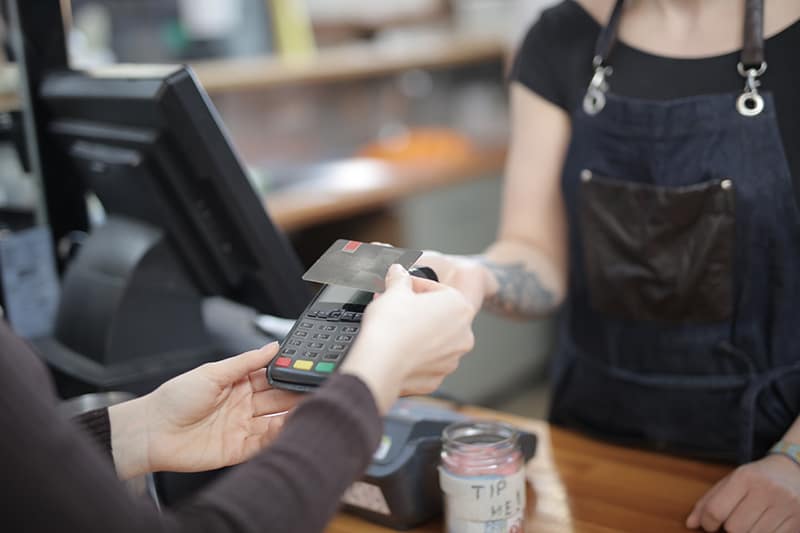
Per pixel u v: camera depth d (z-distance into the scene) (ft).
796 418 4.27
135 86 4.30
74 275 5.07
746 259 4.31
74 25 10.72
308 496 2.35
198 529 2.24
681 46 4.47
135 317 4.79
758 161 4.22
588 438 4.70
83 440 2.30
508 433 3.66
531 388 12.72
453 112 14.37
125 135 4.53
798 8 4.18
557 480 4.22
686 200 4.36
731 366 4.43
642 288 4.55
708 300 4.40
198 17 11.94
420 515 3.83
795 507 3.59
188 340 4.96
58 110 5.22
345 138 13.15
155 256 4.77
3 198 5.45
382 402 2.57
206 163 4.24
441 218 11.46
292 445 2.40
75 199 5.68
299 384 3.05
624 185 4.54
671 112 4.37
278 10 12.55
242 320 5.36
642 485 4.14
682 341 4.51
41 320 5.52
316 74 11.59
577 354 4.97
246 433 3.38
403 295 2.80
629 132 4.50
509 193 5.24
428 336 2.75
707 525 3.72
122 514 2.22
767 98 4.18
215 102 11.48
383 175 11.34
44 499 2.15
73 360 4.92
